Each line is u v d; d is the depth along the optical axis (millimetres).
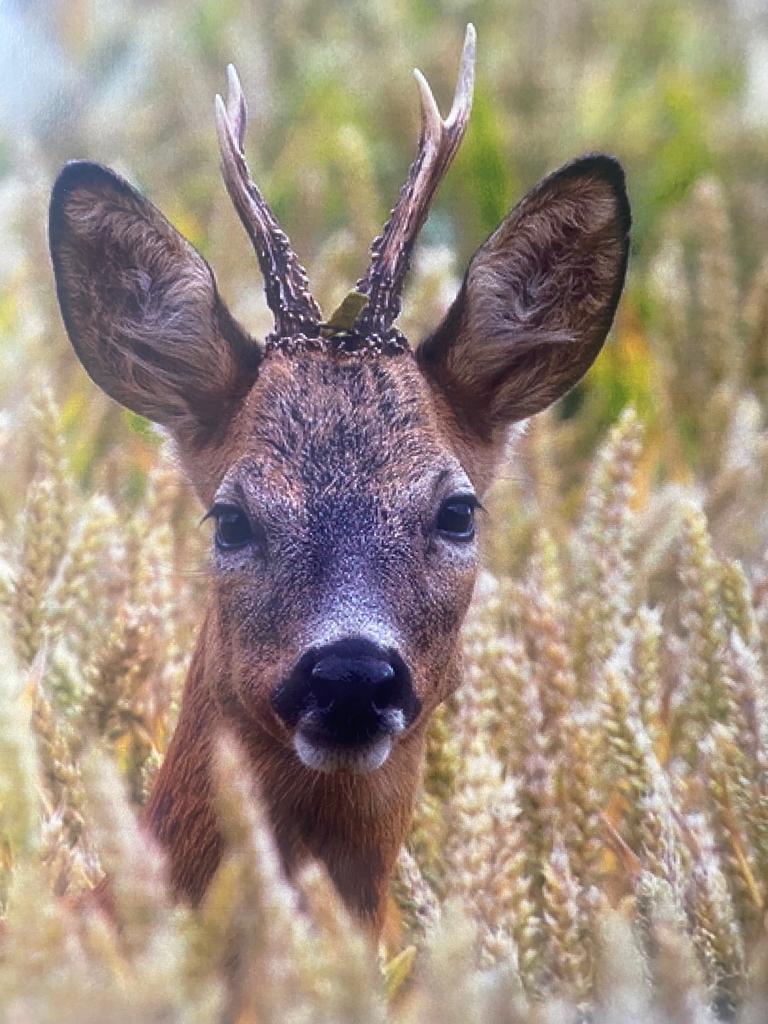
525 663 10734
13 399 13984
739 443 14516
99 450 15992
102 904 9359
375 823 10094
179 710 11523
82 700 11242
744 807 9859
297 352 10734
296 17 21922
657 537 13852
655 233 19656
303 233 18828
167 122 20562
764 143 20375
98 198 11039
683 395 16781
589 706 11117
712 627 11086
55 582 11234
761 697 9977
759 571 11852
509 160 20000
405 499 10242
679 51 22594
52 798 10344
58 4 20000
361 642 9539
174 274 10961
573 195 11328
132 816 6789
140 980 6168
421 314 14727
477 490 11219
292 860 10039
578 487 15836
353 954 6609
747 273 19312
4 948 7844
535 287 11359
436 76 21016
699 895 9078
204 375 10914
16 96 19516
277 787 10031
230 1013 7898
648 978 7449
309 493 10180
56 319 16078
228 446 10766
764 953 7504
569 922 9242
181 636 12734
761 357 16578
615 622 11398
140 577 11828
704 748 10188
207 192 20031
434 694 10320
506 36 22062
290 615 9875
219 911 6859
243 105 11641
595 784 10398
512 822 9484
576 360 11602
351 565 9969
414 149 20469
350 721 9469
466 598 10469
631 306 18109
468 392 11172
